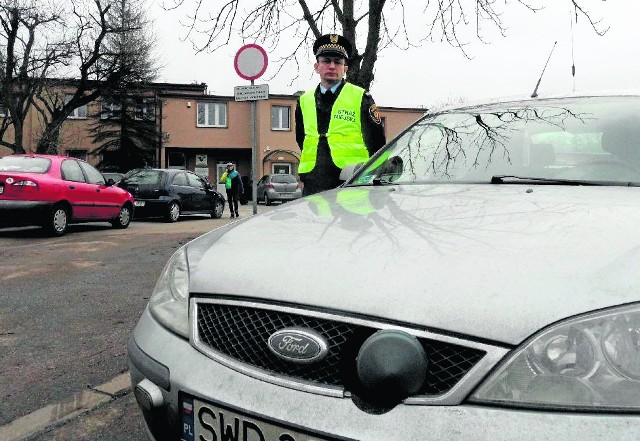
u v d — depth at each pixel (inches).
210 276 67.8
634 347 46.6
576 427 45.3
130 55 1045.8
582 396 46.5
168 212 571.8
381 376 49.6
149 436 69.8
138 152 1259.2
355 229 70.6
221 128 1396.4
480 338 49.6
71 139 1318.9
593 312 48.4
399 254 60.1
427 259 58.1
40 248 335.9
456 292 52.7
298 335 56.1
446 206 78.5
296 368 56.3
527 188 87.7
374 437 49.1
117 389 120.5
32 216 374.6
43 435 100.5
